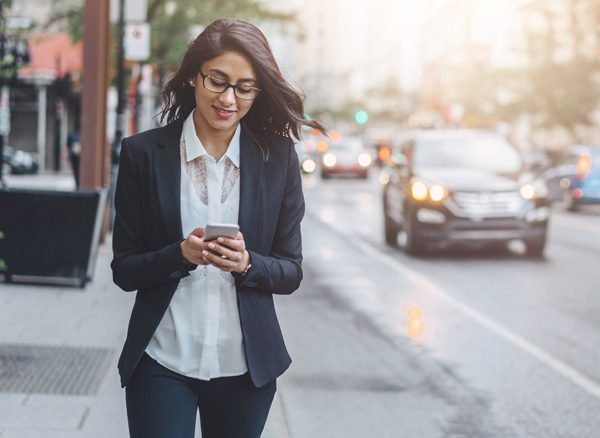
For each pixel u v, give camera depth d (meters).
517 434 6.73
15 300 11.02
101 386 7.30
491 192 16.73
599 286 13.84
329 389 7.80
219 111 3.32
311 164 54.09
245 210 3.37
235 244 3.16
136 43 18.69
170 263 3.23
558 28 45.03
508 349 9.53
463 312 11.62
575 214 28.97
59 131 41.53
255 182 3.39
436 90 84.06
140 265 3.29
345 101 138.12
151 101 28.80
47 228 12.02
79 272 12.02
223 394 3.45
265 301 3.42
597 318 11.29
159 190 3.35
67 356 8.26
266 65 3.33
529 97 45.19
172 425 3.36
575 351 9.50
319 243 19.39
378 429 6.75
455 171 17.45
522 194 16.83
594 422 7.06
